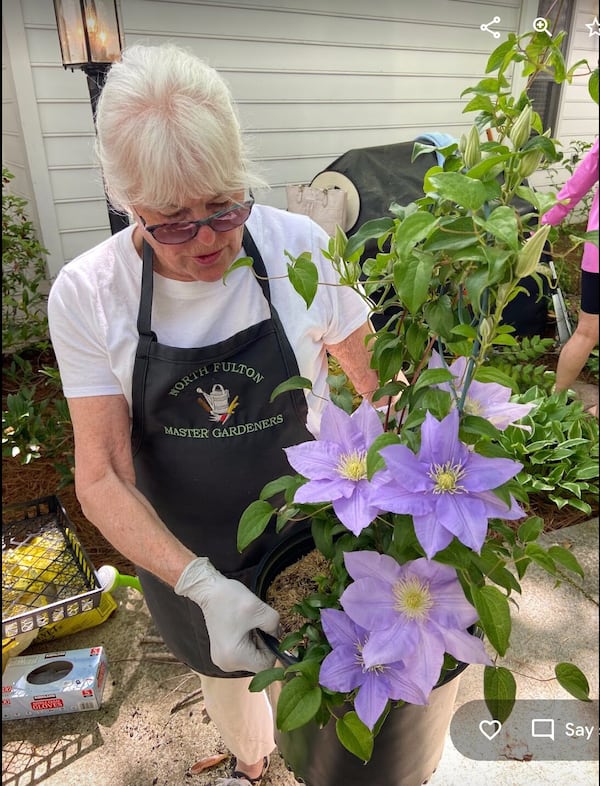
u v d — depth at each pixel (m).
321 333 1.06
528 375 2.78
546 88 4.91
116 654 1.91
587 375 2.98
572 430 2.44
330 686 0.62
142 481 1.10
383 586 0.62
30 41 3.13
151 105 0.73
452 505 0.54
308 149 4.28
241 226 0.89
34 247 3.23
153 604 1.20
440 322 0.58
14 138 3.47
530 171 0.53
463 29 4.60
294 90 4.04
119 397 1.00
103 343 0.96
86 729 1.70
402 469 0.55
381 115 4.50
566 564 0.62
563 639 1.93
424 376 0.60
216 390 0.99
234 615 0.84
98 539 2.34
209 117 0.74
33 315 3.35
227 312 0.99
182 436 1.01
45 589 1.84
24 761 1.62
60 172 3.45
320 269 1.04
